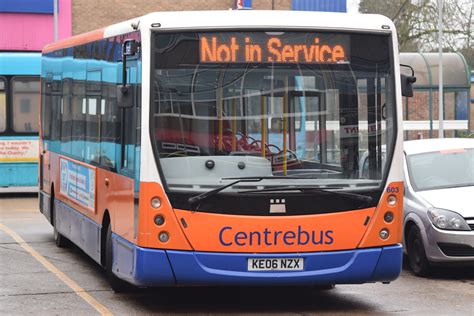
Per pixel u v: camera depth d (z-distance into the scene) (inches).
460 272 601.3
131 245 445.1
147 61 434.0
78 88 605.9
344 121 443.5
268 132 436.5
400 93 451.2
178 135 432.8
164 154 430.6
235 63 438.0
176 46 436.1
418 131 1795.0
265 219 427.2
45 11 1878.7
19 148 1225.4
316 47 443.5
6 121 1222.9
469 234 557.3
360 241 437.4
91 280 557.0
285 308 470.0
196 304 481.1
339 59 445.7
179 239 425.1
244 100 436.8
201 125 433.7
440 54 1612.9
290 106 438.9
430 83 1670.8
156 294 511.8
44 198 749.9
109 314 447.8
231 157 433.7
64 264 621.6
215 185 428.1
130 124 458.3
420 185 608.1
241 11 443.5
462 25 2089.1
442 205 573.3
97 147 541.3
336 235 433.7
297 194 430.9
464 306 475.5
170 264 424.8
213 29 437.4
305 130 438.6
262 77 438.6
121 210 471.5
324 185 435.5
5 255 665.6
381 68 449.7
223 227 426.0
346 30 446.3
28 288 525.7
